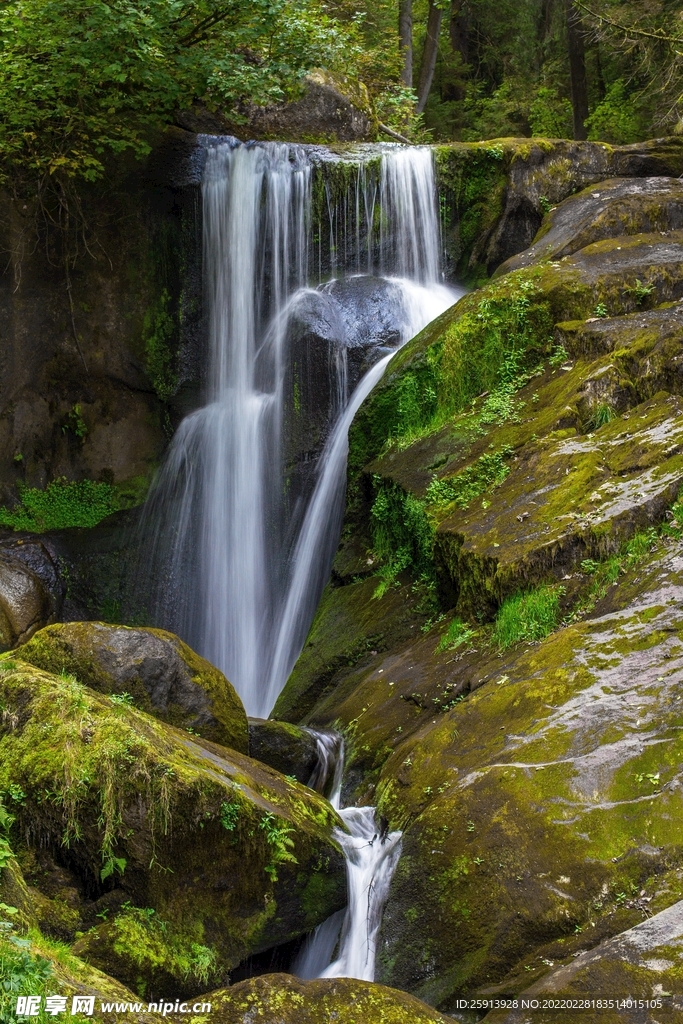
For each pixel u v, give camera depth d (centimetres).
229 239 1325
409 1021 443
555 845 542
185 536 1288
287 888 605
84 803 548
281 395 1235
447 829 586
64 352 1316
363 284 1288
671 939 460
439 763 650
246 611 1225
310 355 1216
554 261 1125
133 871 546
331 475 1172
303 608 1159
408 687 791
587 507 778
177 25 1241
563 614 721
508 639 731
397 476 986
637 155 1403
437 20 2228
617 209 1166
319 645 960
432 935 558
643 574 702
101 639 682
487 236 1395
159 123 1276
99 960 507
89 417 1334
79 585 1300
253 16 1245
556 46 2777
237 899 585
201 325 1339
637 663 620
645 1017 429
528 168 1381
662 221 1172
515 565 748
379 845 647
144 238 1322
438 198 1379
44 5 1130
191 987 536
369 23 2055
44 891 549
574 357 988
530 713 627
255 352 1310
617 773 560
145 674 679
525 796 570
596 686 618
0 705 597
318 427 1209
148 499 1328
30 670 611
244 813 582
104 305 1316
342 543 1069
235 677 1215
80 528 1314
